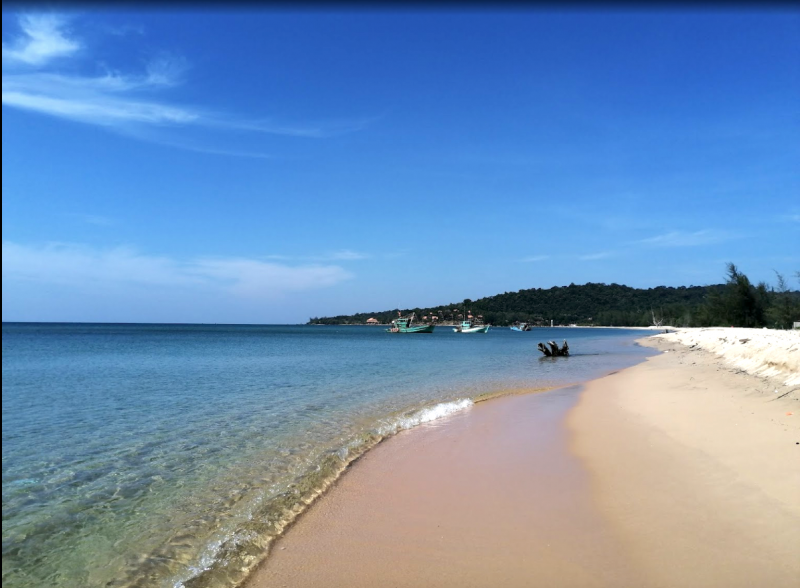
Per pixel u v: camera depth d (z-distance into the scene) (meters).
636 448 9.64
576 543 5.82
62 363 35.47
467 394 19.03
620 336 114.38
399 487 8.13
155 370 30.03
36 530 6.86
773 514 5.99
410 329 130.50
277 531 6.58
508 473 8.65
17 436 12.20
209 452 10.71
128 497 8.08
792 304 64.81
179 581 5.50
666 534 5.83
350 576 5.36
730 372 20.75
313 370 29.89
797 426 9.62
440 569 5.39
